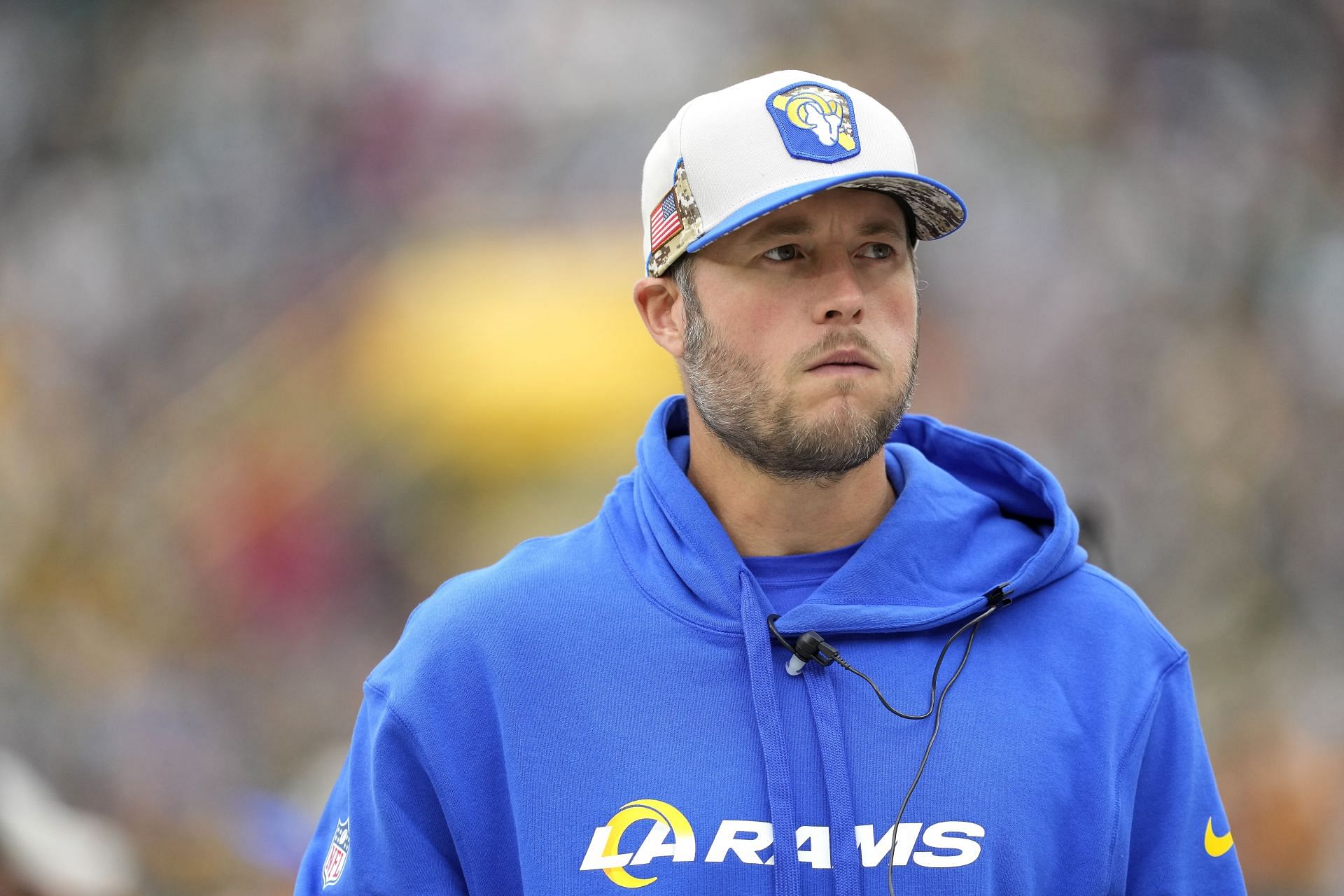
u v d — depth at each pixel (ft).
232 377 105.70
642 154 113.80
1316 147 118.42
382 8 118.73
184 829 66.64
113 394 106.42
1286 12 121.70
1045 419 102.27
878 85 118.52
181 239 112.78
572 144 114.32
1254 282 110.01
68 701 81.20
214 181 114.52
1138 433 102.32
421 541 95.20
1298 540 97.25
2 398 104.22
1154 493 99.55
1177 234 111.24
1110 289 107.34
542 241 107.86
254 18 120.88
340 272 109.60
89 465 101.96
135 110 119.03
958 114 116.47
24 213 115.65
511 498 94.73
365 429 99.66
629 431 94.22
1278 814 69.92
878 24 121.29
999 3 122.11
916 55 120.26
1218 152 116.57
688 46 119.14
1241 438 101.30
